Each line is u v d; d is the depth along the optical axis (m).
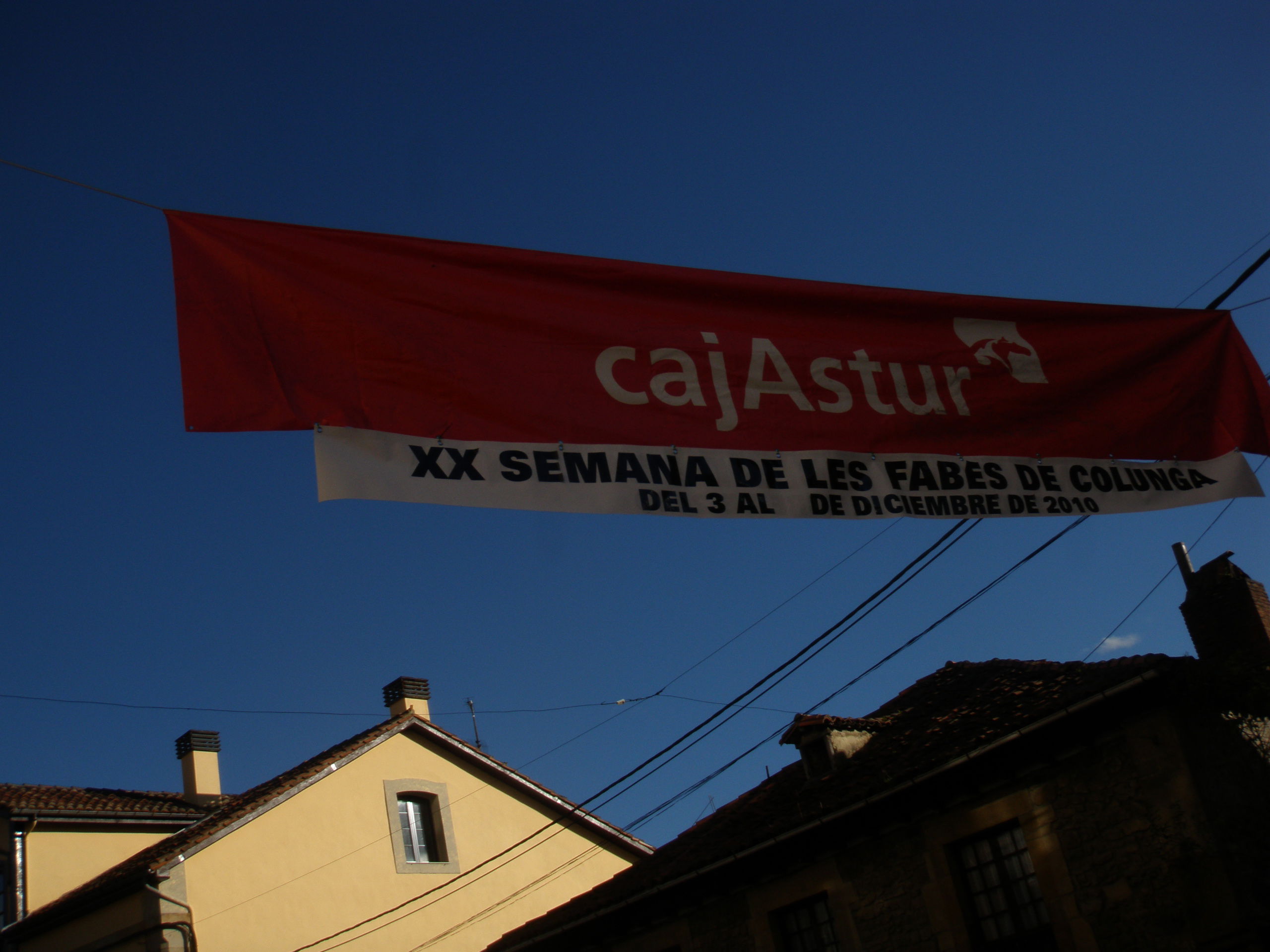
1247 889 11.54
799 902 15.07
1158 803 12.17
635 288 5.11
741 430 5.02
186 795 25.27
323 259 4.49
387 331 4.46
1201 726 12.48
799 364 5.31
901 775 13.85
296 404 4.18
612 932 17.25
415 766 24.44
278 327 4.29
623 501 4.61
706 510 4.76
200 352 4.12
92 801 23.64
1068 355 6.05
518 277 4.86
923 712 16.45
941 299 5.86
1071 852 12.67
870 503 5.15
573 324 4.87
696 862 15.82
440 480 4.30
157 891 19.28
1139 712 12.52
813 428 5.20
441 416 4.41
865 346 5.53
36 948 20.58
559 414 4.65
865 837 14.48
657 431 4.83
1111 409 6.00
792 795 16.41
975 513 5.40
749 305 5.37
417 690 26.33
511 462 4.46
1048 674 14.80
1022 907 13.09
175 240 4.27
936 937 13.52
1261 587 14.68
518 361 4.67
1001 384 5.77
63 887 22.02
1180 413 6.16
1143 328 6.29
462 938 23.17
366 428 4.26
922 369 5.62
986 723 14.08
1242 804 12.22
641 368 4.93
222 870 20.39
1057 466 5.71
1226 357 6.40
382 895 22.41
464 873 23.89
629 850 27.12
